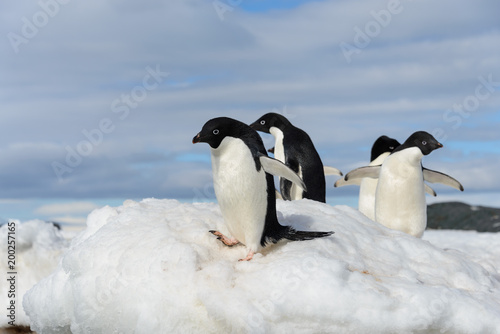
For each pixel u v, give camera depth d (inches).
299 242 191.8
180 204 226.1
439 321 168.4
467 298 174.9
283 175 176.1
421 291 170.9
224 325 163.2
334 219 218.4
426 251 209.2
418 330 165.9
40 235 291.0
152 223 200.4
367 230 217.9
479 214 549.6
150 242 185.9
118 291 176.9
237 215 178.5
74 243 221.3
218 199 181.2
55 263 279.6
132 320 173.0
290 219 213.3
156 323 168.6
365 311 161.8
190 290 168.7
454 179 304.2
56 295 196.9
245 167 174.1
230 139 174.4
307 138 338.0
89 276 184.9
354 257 190.4
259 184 176.2
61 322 196.7
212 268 172.6
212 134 171.0
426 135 270.8
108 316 179.0
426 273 196.4
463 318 169.3
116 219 209.2
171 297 168.9
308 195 324.8
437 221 555.5
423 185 284.0
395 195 281.6
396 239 212.8
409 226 287.0
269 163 174.4
